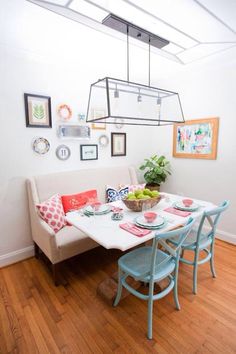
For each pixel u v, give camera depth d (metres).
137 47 2.22
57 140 2.60
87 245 2.18
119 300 1.78
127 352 1.38
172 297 1.86
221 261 2.39
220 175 2.79
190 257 2.47
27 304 1.79
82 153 2.83
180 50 2.32
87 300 1.83
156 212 1.91
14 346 1.43
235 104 2.55
